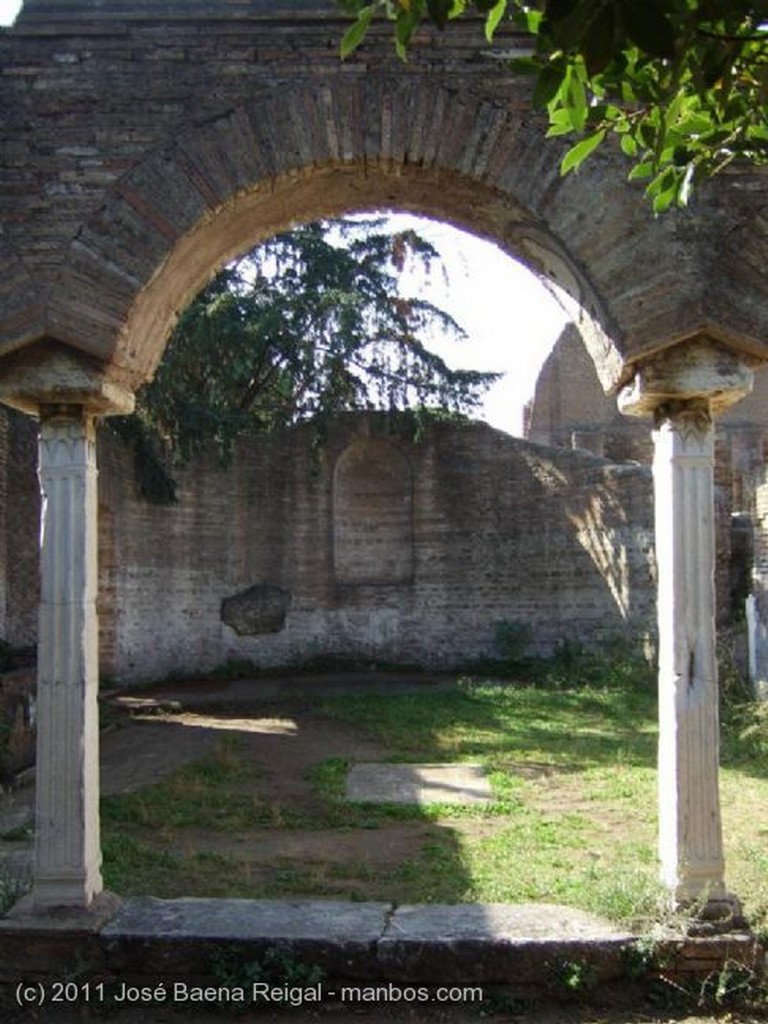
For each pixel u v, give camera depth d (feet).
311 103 20.57
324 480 75.10
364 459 76.02
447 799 35.29
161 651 67.92
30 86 20.72
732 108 13.55
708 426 20.44
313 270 72.69
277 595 73.46
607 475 67.56
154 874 26.30
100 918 19.77
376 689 63.93
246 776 39.04
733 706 47.67
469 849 29.12
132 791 35.78
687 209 20.10
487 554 73.36
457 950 18.86
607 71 12.20
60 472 20.63
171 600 68.90
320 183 21.90
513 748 44.27
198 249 21.91
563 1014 18.43
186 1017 18.49
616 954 18.88
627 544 65.98
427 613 74.28
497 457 73.51
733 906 19.63
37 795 20.08
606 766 40.68
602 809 33.96
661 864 20.65
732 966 18.74
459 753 43.34
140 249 20.40
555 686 62.69
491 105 20.57
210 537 71.61
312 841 30.27
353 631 74.69
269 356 72.84
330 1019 18.39
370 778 38.63
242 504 73.20
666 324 19.85
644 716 52.49
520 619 72.13
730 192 20.15
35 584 58.95
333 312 71.36
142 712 54.90
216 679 69.62
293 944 19.04
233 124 20.56
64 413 20.70
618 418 102.78
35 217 20.44
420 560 74.69
